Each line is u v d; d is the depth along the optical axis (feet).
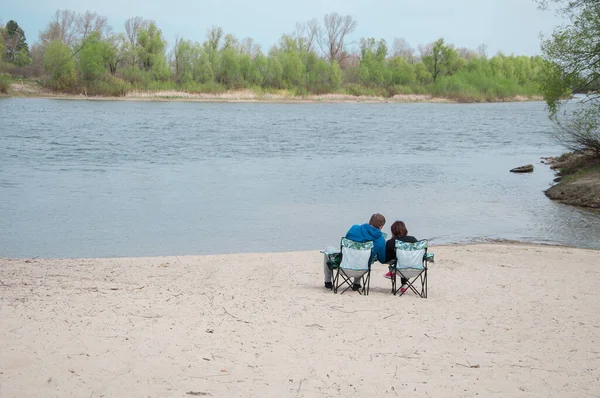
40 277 33.45
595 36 75.92
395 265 30.89
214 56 335.06
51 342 21.17
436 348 22.71
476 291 32.14
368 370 20.25
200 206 63.00
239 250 45.93
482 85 399.85
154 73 319.47
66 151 107.04
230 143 126.41
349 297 30.25
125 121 172.86
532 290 32.53
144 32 318.86
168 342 21.99
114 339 21.93
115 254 44.32
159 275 35.12
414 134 156.15
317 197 69.41
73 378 18.31
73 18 431.84
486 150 122.72
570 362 21.62
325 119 203.82
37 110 204.44
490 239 50.62
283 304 28.30
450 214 61.31
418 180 83.35
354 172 89.86
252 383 18.76
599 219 59.36
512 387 19.24
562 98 82.02
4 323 22.99
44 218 55.98
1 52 314.55
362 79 378.32
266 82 344.90
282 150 116.57
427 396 18.37
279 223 55.72
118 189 72.13
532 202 68.33
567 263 40.16
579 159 87.61
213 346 21.86
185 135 140.15
